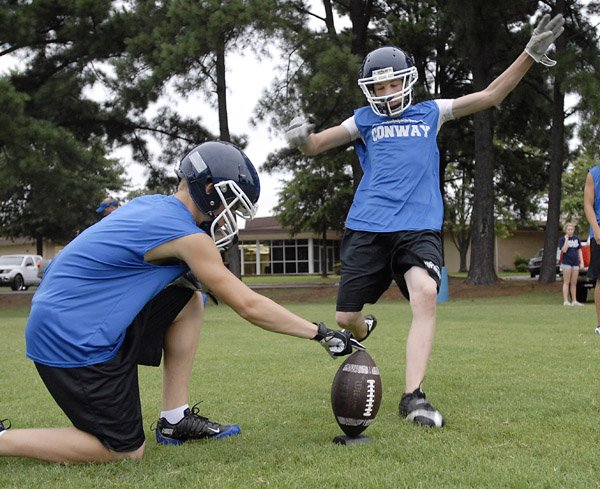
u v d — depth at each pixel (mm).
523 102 24375
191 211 3244
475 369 5441
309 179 35219
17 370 6074
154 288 3094
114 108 21484
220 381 5207
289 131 4293
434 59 24406
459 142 25719
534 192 28312
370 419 3281
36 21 18969
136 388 3115
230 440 3463
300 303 19969
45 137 17891
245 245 56688
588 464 2873
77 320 2980
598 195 7707
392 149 4348
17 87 20875
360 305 4398
